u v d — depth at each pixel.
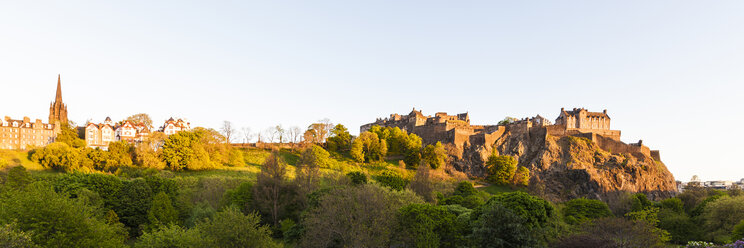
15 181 56.25
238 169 104.19
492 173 133.00
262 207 63.47
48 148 89.81
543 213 50.50
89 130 145.25
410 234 48.31
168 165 96.12
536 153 145.25
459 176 134.75
